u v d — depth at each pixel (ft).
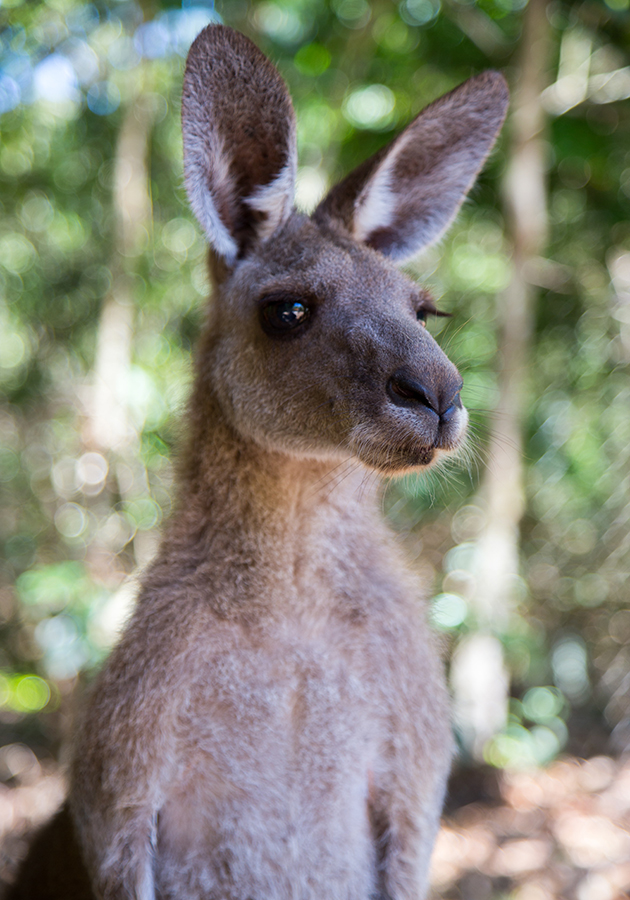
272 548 9.29
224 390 9.78
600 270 25.29
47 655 19.66
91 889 10.30
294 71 24.25
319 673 9.29
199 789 9.01
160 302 23.35
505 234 23.22
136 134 21.20
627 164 24.03
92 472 20.76
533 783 20.99
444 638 11.03
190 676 8.84
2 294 24.67
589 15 22.50
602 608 25.84
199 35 9.30
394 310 9.40
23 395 25.18
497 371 21.61
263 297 9.68
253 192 10.54
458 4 22.89
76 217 24.47
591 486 24.94
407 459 8.88
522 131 20.84
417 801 9.61
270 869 9.17
